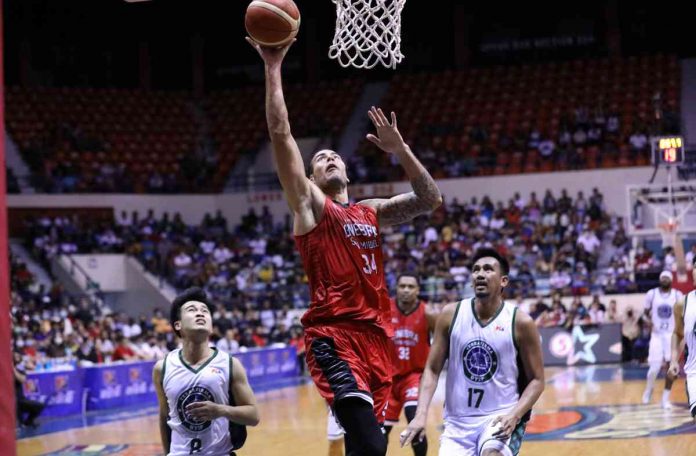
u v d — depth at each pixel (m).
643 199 20.75
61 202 25.25
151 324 19.95
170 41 31.33
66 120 27.97
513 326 5.20
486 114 27.83
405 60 31.12
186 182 27.00
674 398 13.10
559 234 22.84
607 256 22.73
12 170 25.92
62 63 30.12
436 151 26.62
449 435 5.30
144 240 24.55
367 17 4.91
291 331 21.38
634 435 9.91
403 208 4.55
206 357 5.35
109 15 29.38
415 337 7.95
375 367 4.21
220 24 31.22
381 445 4.04
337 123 28.84
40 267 23.36
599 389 14.56
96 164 26.78
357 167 26.31
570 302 20.80
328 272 4.18
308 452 10.04
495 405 5.22
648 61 28.11
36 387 14.38
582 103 27.17
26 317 18.44
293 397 16.34
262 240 24.83
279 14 3.91
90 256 23.66
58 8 28.50
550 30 30.08
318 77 31.17
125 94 29.70
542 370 5.19
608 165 24.53
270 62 4.05
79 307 20.67
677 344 7.56
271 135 4.04
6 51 29.25
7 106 27.61
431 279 21.55
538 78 28.55
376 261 4.33
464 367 5.27
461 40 30.33
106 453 10.72
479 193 25.42
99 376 15.66
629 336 19.03
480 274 5.22
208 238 25.20
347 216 4.27
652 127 25.08
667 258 19.69
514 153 25.73
